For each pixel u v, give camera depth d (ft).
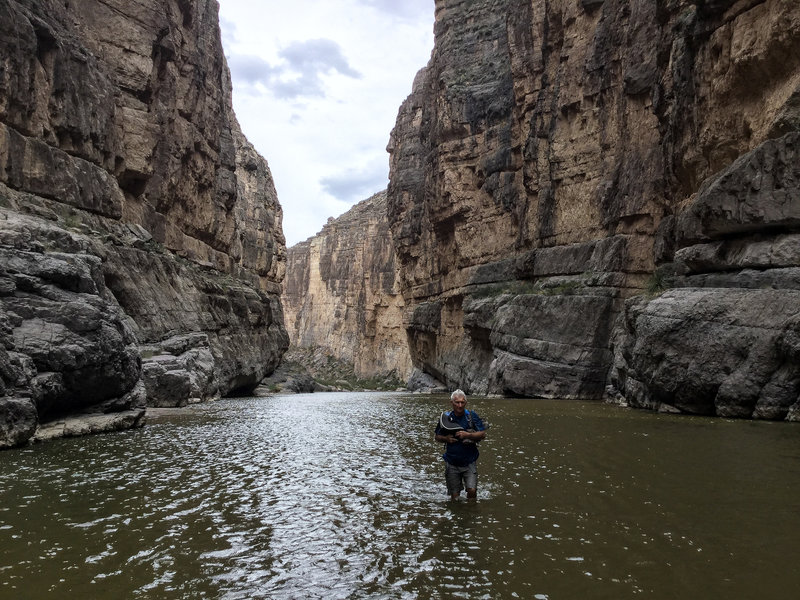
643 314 63.46
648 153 89.45
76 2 97.09
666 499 24.57
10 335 44.24
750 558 17.78
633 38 91.76
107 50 101.30
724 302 55.36
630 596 15.35
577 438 42.70
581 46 105.29
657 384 59.82
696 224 64.13
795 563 17.30
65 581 16.71
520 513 23.35
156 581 16.79
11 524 22.17
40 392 44.78
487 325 119.44
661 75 79.46
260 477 30.94
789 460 31.63
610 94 98.89
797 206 51.75
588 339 93.15
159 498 26.30
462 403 26.55
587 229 102.22
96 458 36.68
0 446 39.52
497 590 15.98
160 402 79.92
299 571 17.60
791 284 51.52
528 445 40.01
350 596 15.79
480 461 34.24
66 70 82.28
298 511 24.21
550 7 113.50
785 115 53.21
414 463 35.24
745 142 61.72
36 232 55.26
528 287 111.75
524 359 97.55
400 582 16.69
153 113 110.22
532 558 18.31
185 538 20.68
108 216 90.89
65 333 48.16
